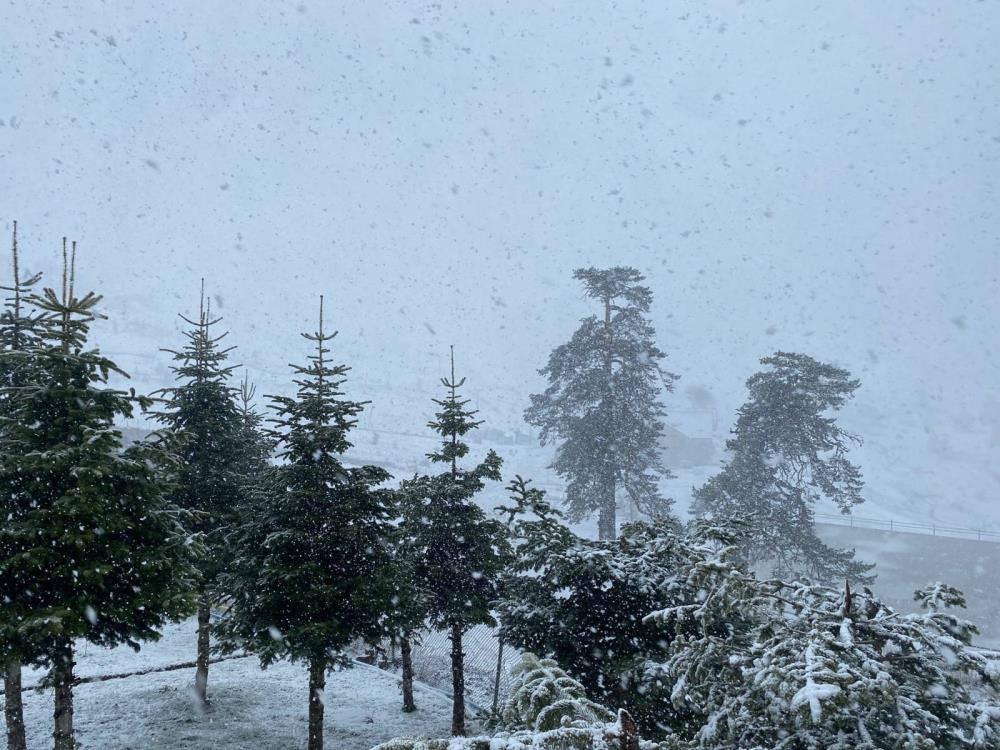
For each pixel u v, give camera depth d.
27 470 9.88
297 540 13.02
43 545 9.88
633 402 35.75
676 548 12.13
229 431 16.86
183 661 20.97
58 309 10.62
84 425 10.45
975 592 35.97
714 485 32.12
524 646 12.86
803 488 32.53
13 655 9.32
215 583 15.30
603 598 12.80
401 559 14.65
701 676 7.34
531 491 14.84
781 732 6.57
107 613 10.20
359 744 16.25
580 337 36.25
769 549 30.67
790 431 31.11
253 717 17.16
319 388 14.23
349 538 13.31
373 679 21.72
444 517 16.22
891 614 7.21
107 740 14.95
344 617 13.29
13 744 11.66
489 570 15.95
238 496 16.20
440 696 20.42
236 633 13.45
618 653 11.96
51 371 10.49
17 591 9.95
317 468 13.55
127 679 19.09
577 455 35.00
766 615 7.56
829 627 7.12
